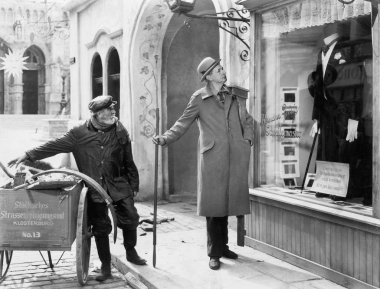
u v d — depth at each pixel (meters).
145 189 8.87
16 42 42.72
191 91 9.24
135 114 8.82
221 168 4.58
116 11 9.81
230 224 6.51
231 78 6.15
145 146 8.88
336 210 4.22
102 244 4.62
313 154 5.00
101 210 4.56
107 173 4.64
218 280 4.38
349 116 4.55
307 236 4.59
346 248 4.13
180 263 4.91
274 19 5.20
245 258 5.02
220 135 4.60
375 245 3.84
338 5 4.43
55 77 43.06
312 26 4.80
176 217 7.41
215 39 9.20
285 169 5.25
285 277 4.42
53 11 41.62
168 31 8.85
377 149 3.82
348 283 4.10
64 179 4.61
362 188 4.30
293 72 5.20
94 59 11.63
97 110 4.62
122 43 9.66
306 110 5.11
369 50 4.33
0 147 19.53
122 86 9.45
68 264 5.16
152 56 8.94
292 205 4.71
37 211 4.21
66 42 42.94
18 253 5.60
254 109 5.36
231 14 5.81
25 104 44.78
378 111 3.80
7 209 4.21
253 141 4.92
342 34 4.70
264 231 5.21
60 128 14.41
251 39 5.38
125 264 4.89
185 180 9.22
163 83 9.05
